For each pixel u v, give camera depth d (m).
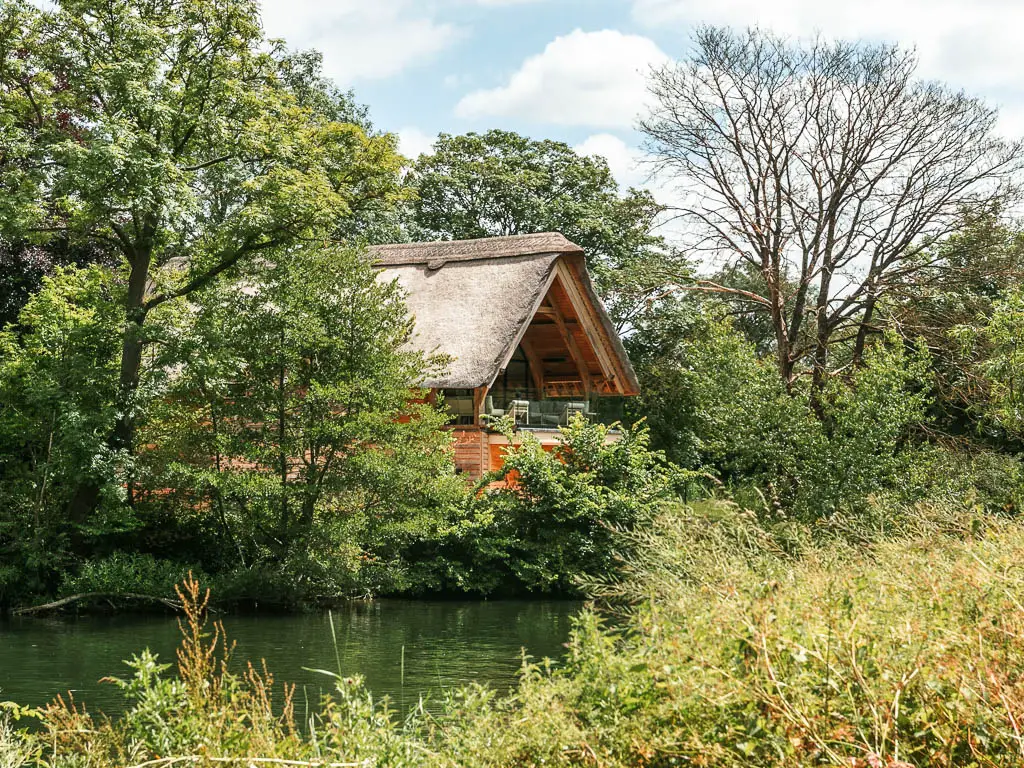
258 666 12.91
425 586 22.47
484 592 22.56
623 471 24.19
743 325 44.78
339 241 23.52
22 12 20.22
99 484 20.16
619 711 4.09
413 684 11.55
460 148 46.94
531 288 29.92
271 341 21.08
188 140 21.75
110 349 21.30
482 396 29.25
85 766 4.71
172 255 23.05
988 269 33.69
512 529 23.38
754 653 4.01
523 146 47.62
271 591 19.97
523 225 45.28
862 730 3.49
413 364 22.03
